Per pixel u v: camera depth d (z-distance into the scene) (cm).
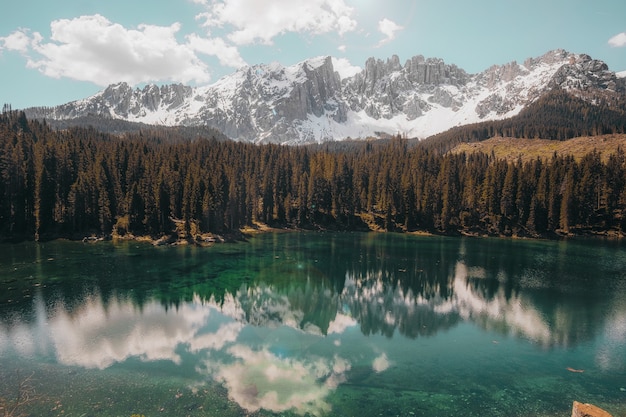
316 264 8150
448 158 17000
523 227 13312
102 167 12306
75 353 3562
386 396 2867
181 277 6662
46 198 10844
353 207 14975
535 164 15688
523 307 5325
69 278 6456
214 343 3791
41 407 2669
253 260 8362
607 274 7419
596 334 4316
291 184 15912
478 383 3120
